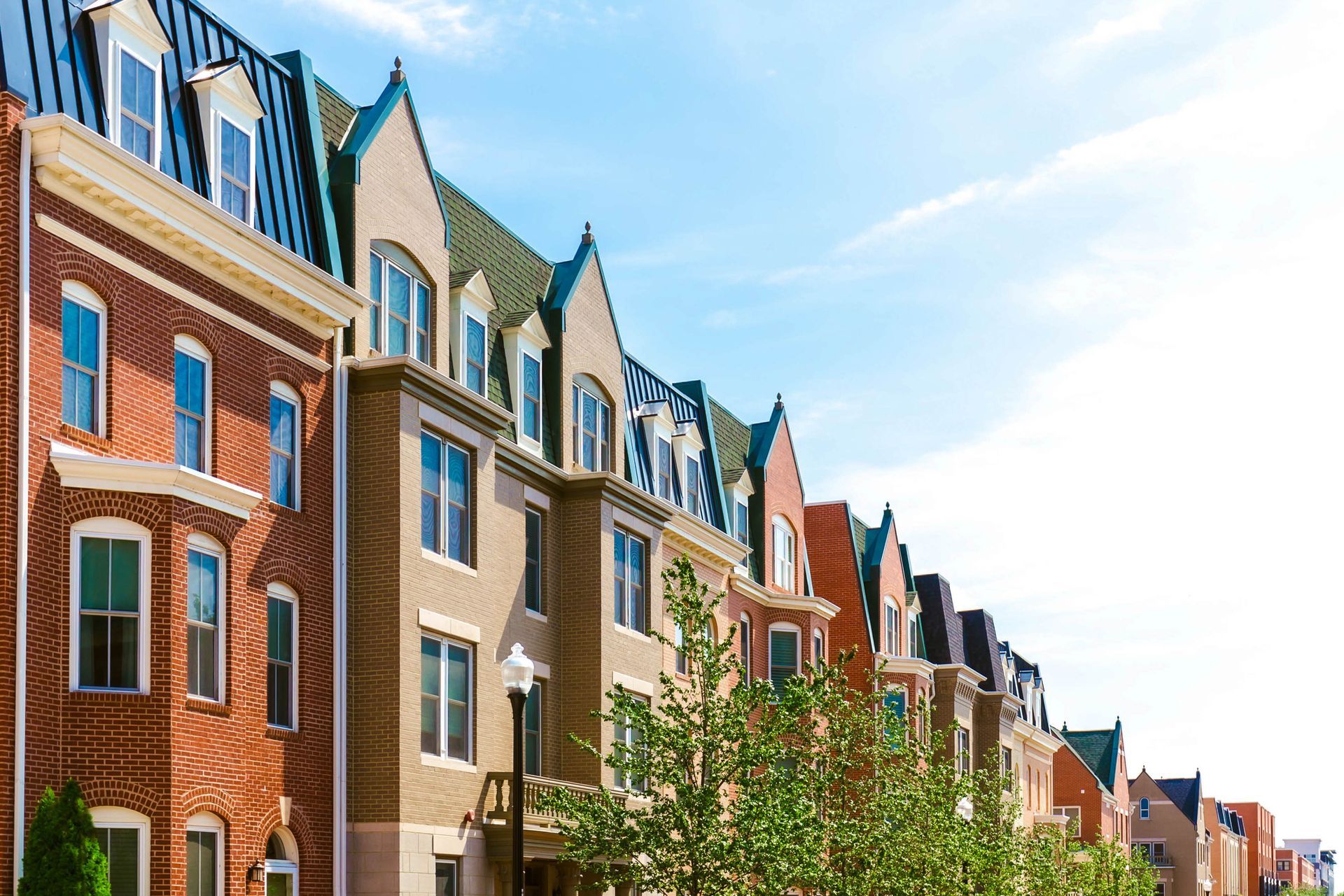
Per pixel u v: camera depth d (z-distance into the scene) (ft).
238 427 86.28
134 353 78.79
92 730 73.56
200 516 79.10
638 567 130.82
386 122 102.99
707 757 102.42
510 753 110.83
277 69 97.30
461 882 99.96
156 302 80.64
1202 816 447.83
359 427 97.25
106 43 79.36
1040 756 288.10
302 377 92.53
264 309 89.40
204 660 81.00
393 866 92.22
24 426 70.79
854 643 186.60
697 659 106.11
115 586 75.00
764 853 96.32
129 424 77.97
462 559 104.78
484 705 105.19
